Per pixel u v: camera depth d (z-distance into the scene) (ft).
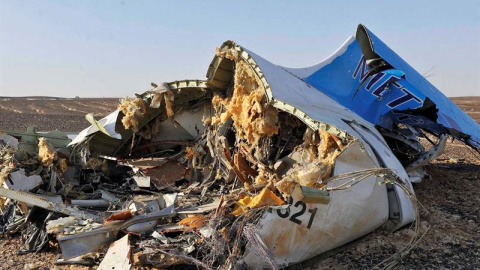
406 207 19.89
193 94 28.78
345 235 18.56
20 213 23.00
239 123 24.27
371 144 19.97
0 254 20.26
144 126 30.32
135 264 16.84
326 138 19.22
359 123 22.40
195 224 17.90
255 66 21.90
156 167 28.50
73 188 27.32
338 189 17.31
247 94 23.70
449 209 25.34
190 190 25.76
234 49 22.81
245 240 16.57
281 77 23.34
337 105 25.05
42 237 20.86
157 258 16.88
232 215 18.08
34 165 26.84
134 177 27.73
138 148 31.40
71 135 34.30
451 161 42.24
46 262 19.30
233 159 25.91
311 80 27.37
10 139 29.19
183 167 28.78
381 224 19.85
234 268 15.79
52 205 21.08
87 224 19.83
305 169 17.30
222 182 26.81
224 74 25.73
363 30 31.63
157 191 26.89
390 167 19.77
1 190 20.47
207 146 28.60
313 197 16.46
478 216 23.91
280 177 22.63
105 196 25.05
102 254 18.86
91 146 29.84
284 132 24.07
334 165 17.75
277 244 16.75
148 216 19.29
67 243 17.46
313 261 18.57
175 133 30.89
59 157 28.60
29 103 169.68
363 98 28.37
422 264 18.13
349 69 29.66
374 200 18.86
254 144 23.70
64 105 163.43
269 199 17.54
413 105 27.17
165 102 28.12
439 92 35.55
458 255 18.85
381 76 29.32
